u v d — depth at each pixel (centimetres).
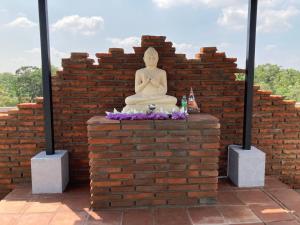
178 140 323
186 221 297
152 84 392
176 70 418
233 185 394
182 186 331
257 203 338
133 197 328
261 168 385
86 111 414
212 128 324
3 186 414
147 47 412
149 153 323
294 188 450
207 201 335
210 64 420
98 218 306
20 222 297
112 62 411
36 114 405
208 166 329
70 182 414
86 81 409
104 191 326
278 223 293
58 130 413
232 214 312
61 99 409
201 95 424
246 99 389
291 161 444
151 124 319
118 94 416
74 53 404
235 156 395
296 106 439
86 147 419
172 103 383
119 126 317
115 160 322
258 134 435
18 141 407
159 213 316
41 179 368
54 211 321
